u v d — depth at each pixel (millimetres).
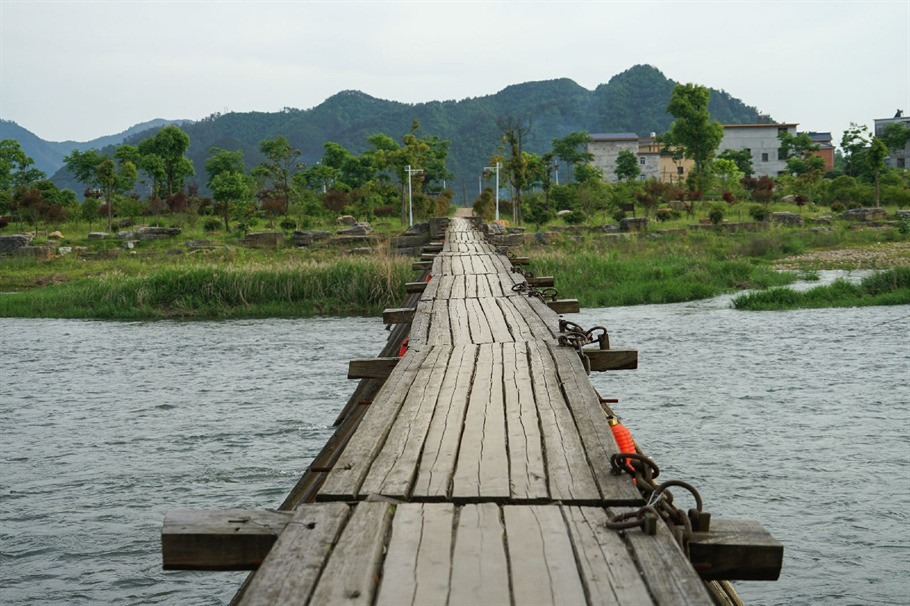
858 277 33438
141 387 16594
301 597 2344
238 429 13133
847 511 9188
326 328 24422
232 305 29016
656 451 11531
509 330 7930
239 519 2969
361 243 44719
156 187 81000
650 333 21984
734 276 33406
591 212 60000
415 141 58375
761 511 9250
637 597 2340
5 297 31297
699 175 75875
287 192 60469
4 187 74312
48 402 15398
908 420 12859
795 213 56969
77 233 54031
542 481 3426
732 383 15789
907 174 87062
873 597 7293
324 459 6309
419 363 6266
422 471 3582
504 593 2381
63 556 8406
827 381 15742
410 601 2334
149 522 9250
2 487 10453
